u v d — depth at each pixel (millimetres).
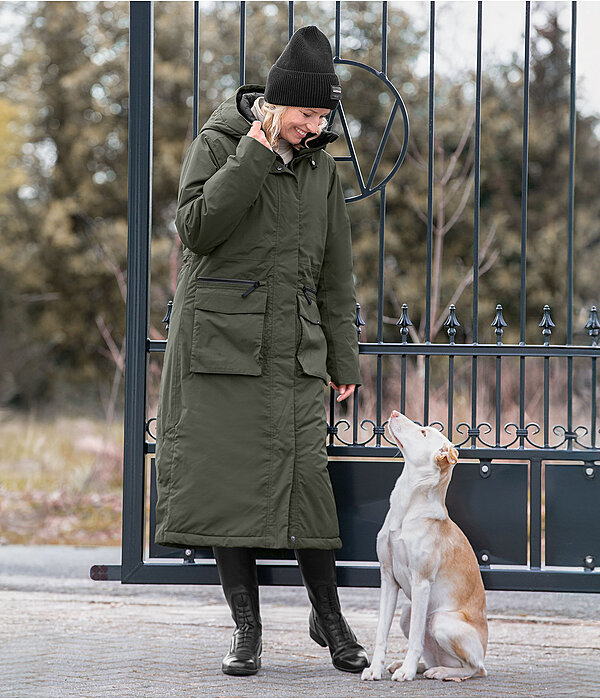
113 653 5910
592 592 6008
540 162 23281
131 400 6172
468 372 16906
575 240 22969
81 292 27688
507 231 22828
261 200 5480
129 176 6203
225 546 5309
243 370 5352
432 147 6238
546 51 22984
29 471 17234
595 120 23125
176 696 4906
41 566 9625
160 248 24188
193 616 7270
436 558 5289
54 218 27094
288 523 5355
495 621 7340
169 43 25672
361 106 22609
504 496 6086
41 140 28312
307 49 5320
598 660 5918
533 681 5305
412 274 22703
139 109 6203
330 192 5832
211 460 5340
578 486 6066
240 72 6207
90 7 28234
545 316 6094
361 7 22703
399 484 5414
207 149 5484
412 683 5188
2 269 27844
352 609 8016
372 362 18359
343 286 5832
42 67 28266
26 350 27938
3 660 5707
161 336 18125
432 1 6277
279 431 5387
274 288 5484
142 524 6145
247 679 5277
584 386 17016
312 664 5688
